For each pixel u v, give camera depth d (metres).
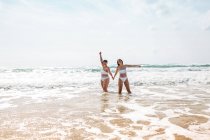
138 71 31.06
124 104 8.09
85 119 5.95
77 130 4.95
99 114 6.53
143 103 8.27
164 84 15.37
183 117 6.04
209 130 4.83
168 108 7.30
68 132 4.79
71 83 16.22
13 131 4.87
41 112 6.79
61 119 5.95
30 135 4.59
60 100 8.99
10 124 5.44
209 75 23.47
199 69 34.56
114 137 4.41
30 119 5.94
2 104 8.09
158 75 24.08
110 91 11.95
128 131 4.82
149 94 10.68
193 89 12.55
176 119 5.82
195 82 16.64
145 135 4.51
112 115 6.39
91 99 9.24
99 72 30.25
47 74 26.73
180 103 8.19
